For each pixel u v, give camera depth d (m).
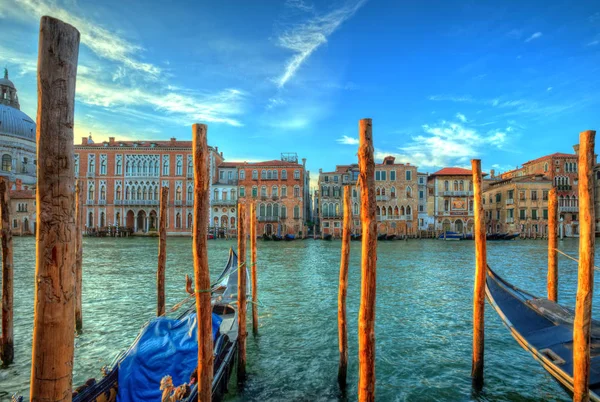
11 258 7.77
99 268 21.97
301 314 11.90
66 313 2.51
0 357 7.73
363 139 4.96
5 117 63.59
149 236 54.72
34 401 2.48
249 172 56.00
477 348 6.94
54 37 2.41
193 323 6.39
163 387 4.81
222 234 53.88
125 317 11.38
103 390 5.06
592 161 4.97
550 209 9.42
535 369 7.83
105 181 55.66
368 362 4.70
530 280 18.59
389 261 26.31
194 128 4.62
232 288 12.00
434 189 56.41
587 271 4.88
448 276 19.47
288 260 27.20
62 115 2.45
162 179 55.88
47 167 2.42
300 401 6.57
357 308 12.61
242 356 7.27
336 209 55.69
